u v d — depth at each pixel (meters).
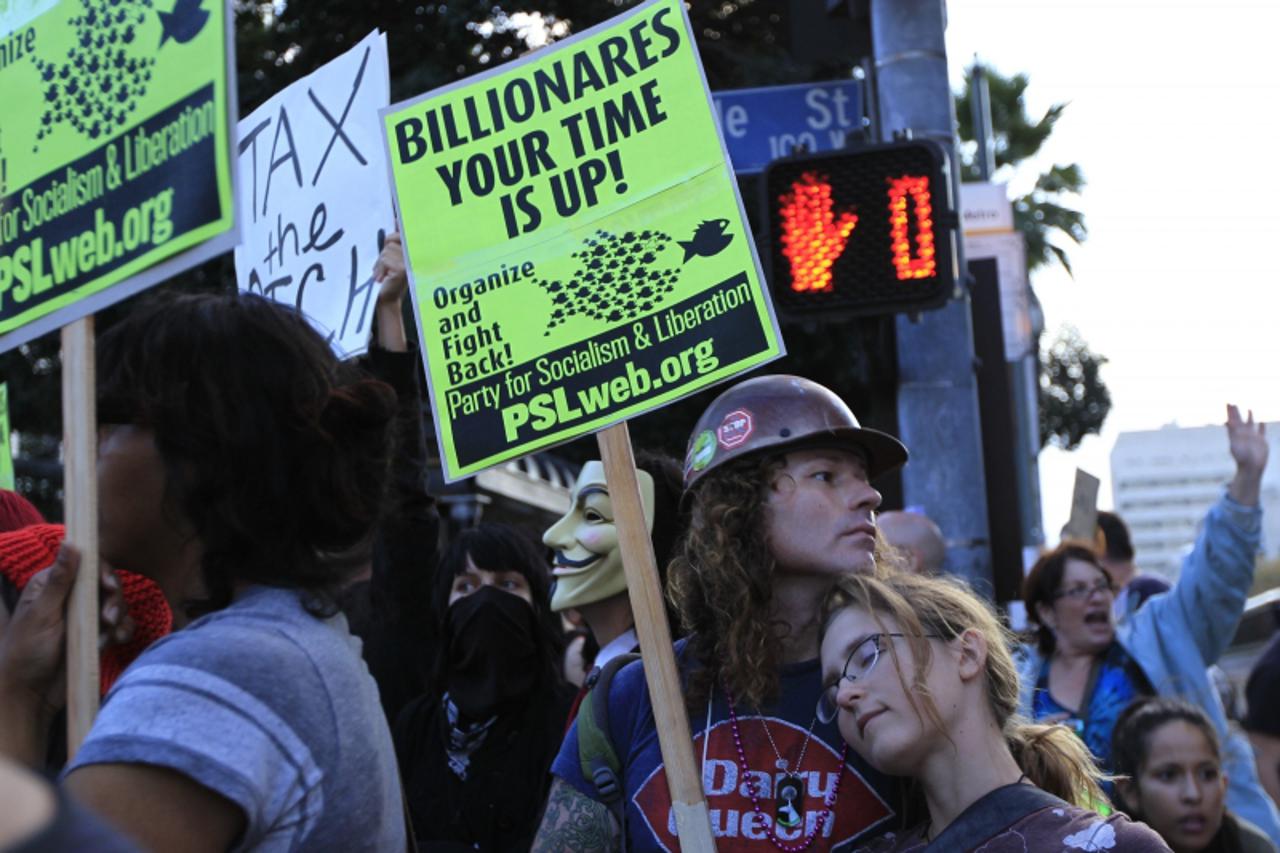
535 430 2.56
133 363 1.69
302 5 10.47
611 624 3.45
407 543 3.23
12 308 2.21
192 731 1.49
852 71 10.68
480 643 3.38
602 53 2.62
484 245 2.64
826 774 2.37
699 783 2.30
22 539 2.19
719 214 2.50
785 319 5.03
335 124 3.45
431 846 3.25
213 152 1.94
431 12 10.42
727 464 2.51
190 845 1.47
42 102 2.21
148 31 2.06
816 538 2.45
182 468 1.67
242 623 1.61
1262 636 6.70
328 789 1.59
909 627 2.22
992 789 2.21
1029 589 4.61
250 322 1.70
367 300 3.31
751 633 2.40
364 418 1.77
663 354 2.50
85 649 1.82
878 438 2.54
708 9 11.03
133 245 2.04
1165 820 3.73
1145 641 4.50
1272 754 2.01
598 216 2.58
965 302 5.43
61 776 1.52
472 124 2.68
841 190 5.02
